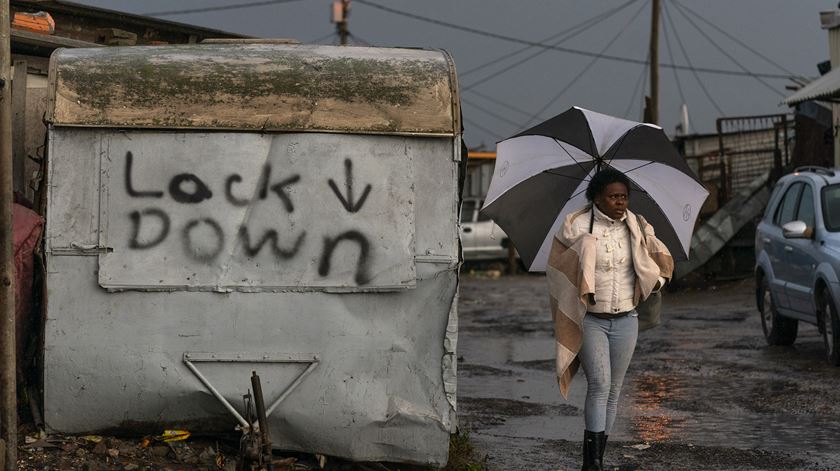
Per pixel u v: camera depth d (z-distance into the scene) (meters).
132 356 5.89
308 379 5.96
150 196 5.95
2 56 5.26
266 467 5.45
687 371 10.91
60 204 5.91
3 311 5.38
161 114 5.97
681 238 6.75
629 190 6.20
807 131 23.06
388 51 6.52
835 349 10.79
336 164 6.03
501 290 24.38
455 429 6.11
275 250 5.98
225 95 6.06
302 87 6.13
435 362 6.04
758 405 8.89
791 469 6.65
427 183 6.09
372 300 6.02
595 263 6.11
